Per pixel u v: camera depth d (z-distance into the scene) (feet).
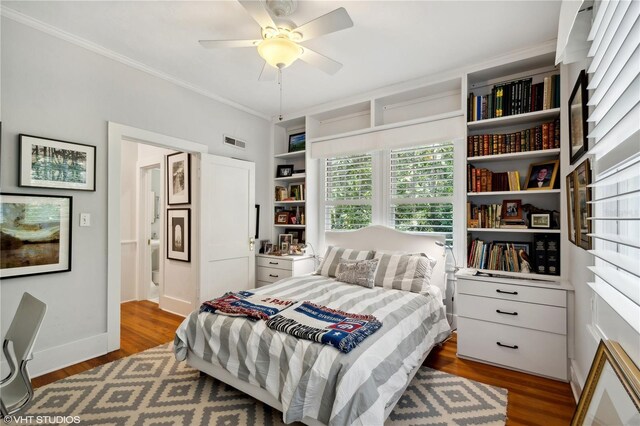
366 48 8.96
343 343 5.49
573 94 6.84
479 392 7.23
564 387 7.45
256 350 6.31
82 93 8.70
